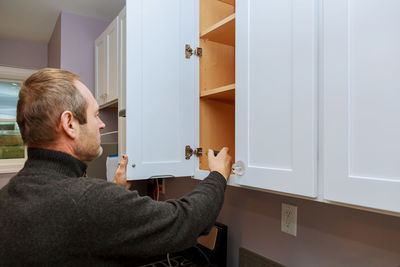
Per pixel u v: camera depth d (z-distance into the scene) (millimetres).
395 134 554
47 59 2941
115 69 1672
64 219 565
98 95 2027
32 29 2535
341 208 920
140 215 625
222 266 1286
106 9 2137
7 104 2943
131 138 995
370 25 597
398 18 554
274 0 811
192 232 696
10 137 2955
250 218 1256
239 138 917
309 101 706
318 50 703
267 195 1181
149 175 1031
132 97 1002
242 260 1253
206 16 1231
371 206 585
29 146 692
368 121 596
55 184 612
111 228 591
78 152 726
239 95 922
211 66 1230
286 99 767
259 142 846
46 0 1985
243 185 899
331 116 663
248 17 897
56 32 2375
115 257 623
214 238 1299
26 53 2850
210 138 1217
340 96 646
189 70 1156
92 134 753
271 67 814
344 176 634
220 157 964
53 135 675
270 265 1134
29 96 672
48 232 558
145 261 1342
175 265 1318
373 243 836
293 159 741
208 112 1216
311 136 698
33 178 625
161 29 1081
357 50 619
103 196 604
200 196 767
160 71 1073
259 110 849
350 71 630
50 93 669
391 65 563
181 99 1126
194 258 1363
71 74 751
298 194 725
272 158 803
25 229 557
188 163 1135
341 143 641
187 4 1164
